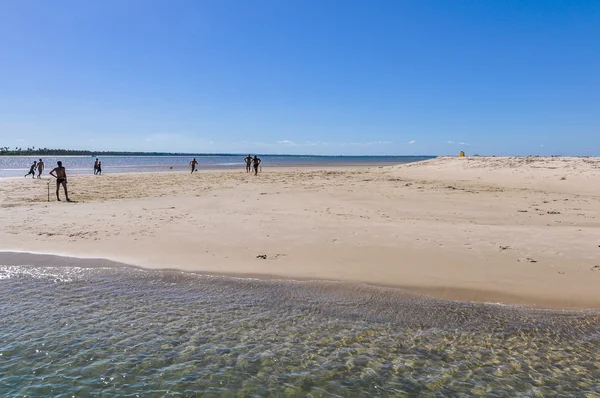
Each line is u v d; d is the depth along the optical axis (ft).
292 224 38.88
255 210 47.14
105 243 32.76
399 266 27.02
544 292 22.66
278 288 24.23
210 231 36.17
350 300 22.53
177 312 21.25
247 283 24.99
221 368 16.30
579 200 55.06
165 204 52.19
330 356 17.13
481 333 18.89
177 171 151.43
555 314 20.47
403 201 54.54
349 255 29.27
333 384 15.29
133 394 14.69
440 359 16.87
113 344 18.04
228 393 14.79
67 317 20.63
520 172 86.28
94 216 43.32
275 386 15.19
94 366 16.37
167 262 28.53
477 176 88.12
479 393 14.67
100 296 23.29
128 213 45.14
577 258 27.40
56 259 29.30
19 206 50.96
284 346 17.94
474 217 43.06
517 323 19.71
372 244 31.68
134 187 77.56
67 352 17.35
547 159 101.09
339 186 74.74
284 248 31.04
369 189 69.15
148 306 21.99
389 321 20.17
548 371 15.93
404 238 33.22
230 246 31.68
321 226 37.93
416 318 20.43
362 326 19.71
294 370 16.19
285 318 20.57
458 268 26.37
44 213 45.21
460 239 32.71
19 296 23.25
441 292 23.29
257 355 17.22
